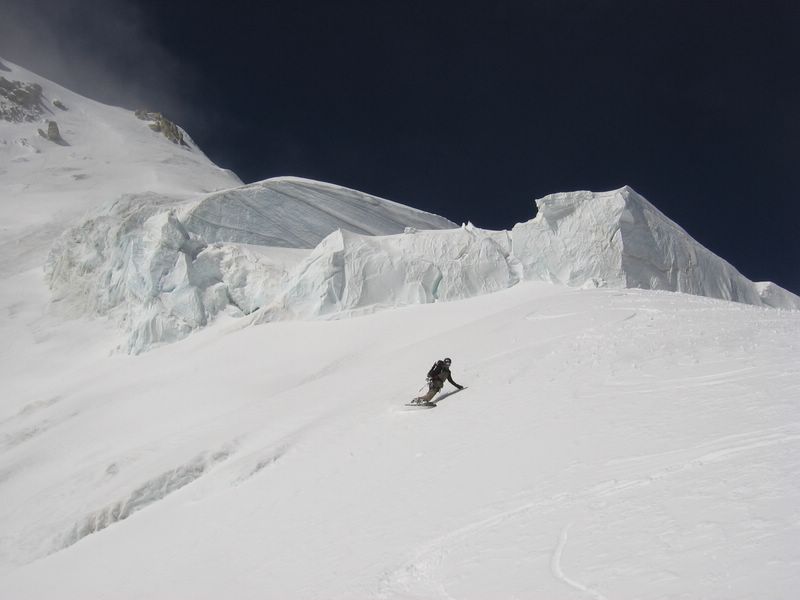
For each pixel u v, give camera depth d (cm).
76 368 4094
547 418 1243
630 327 1786
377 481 1259
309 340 3391
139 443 2816
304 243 5212
